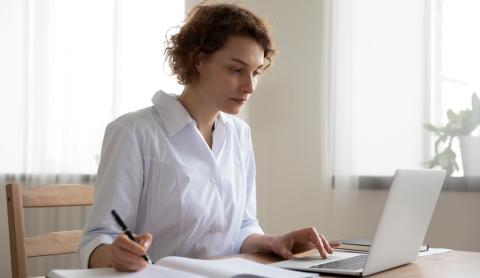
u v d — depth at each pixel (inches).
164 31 123.8
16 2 130.0
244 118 115.7
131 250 37.7
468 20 91.6
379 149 98.8
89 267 44.3
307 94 109.0
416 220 46.1
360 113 100.3
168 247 52.8
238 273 36.2
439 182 48.3
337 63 101.1
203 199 53.0
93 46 128.6
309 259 49.0
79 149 127.8
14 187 58.9
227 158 56.9
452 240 92.6
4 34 130.2
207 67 51.8
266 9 113.4
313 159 108.1
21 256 58.2
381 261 43.1
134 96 124.9
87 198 68.3
